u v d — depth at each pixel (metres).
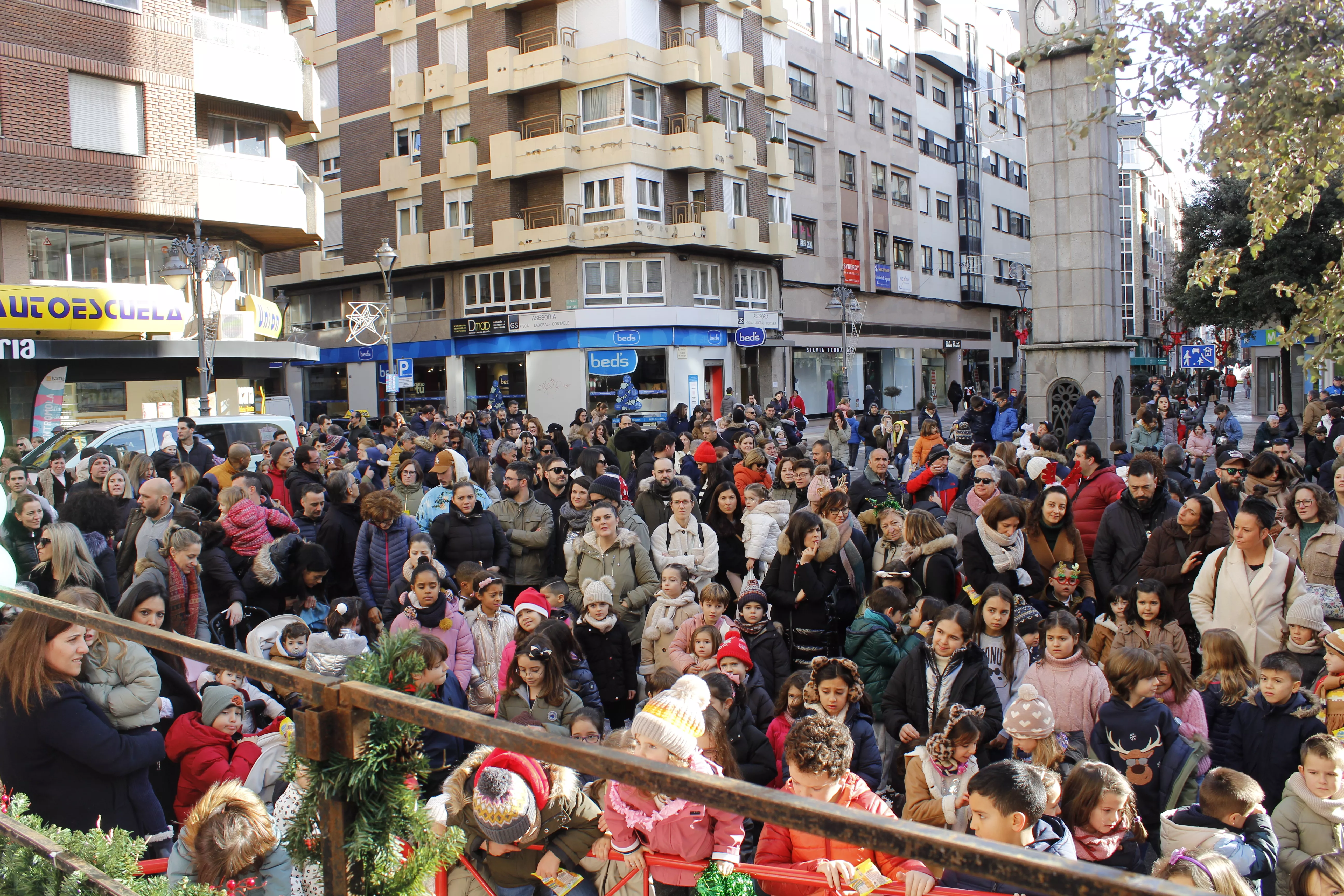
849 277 42.12
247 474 7.86
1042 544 6.66
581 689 5.74
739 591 8.12
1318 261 26.22
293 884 3.41
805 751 3.44
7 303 18.30
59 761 3.43
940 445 9.09
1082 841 3.76
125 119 20.48
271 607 7.01
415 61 35.69
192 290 21.31
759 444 12.59
